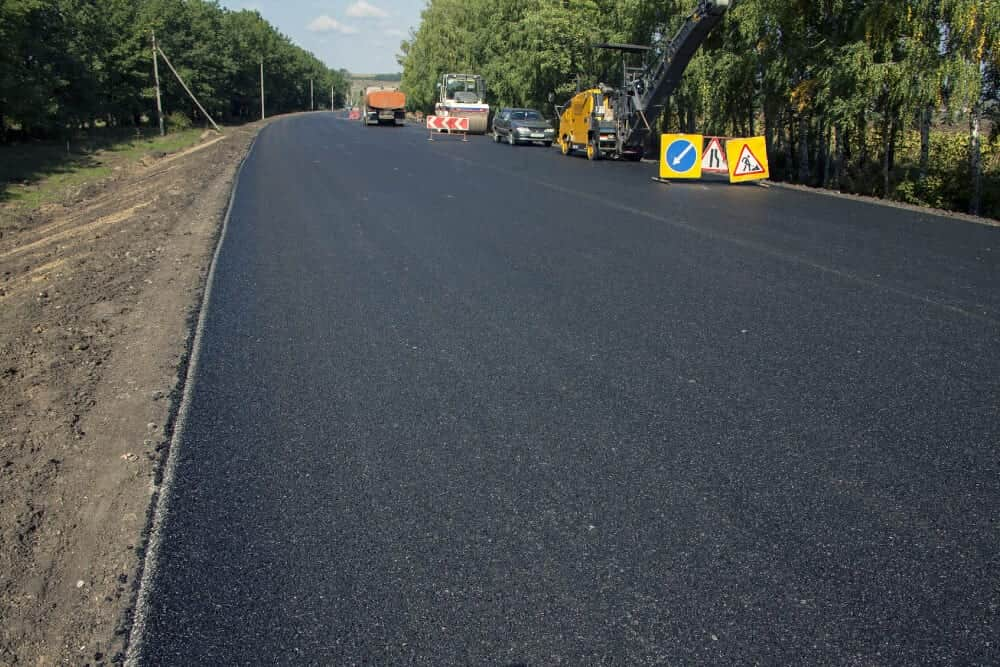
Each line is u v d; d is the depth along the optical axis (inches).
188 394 199.3
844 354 221.6
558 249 369.1
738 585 119.2
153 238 441.7
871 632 109.1
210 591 120.4
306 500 145.9
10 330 285.7
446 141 1312.7
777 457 159.9
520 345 230.5
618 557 126.3
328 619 112.9
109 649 109.8
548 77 1483.8
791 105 757.3
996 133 620.7
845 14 673.0
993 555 127.0
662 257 352.2
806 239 401.7
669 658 104.1
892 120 649.0
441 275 317.1
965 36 550.9
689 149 704.4
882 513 139.3
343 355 224.7
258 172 743.1
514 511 140.4
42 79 1294.3
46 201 795.4
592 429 173.6
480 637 108.3
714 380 202.1
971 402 187.6
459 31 2218.3
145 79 1904.5
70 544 137.8
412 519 138.4
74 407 200.8
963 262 346.9
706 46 903.7
